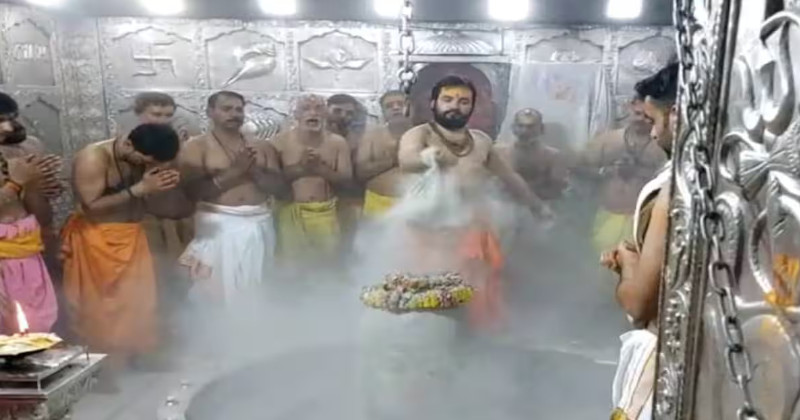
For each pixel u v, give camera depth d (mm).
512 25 2953
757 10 443
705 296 533
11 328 2207
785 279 394
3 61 2580
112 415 2086
